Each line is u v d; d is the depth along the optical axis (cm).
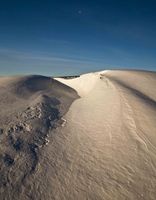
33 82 2989
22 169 944
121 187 890
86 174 961
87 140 1263
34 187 850
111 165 1028
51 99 2164
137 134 1295
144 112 1625
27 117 1530
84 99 2248
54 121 1549
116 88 2358
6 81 2781
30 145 1159
